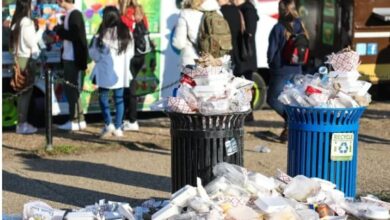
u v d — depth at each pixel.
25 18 13.13
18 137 13.37
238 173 7.60
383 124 14.77
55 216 7.62
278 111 12.88
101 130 13.92
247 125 14.48
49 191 9.95
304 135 8.23
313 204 7.62
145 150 12.47
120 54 12.98
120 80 13.10
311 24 16.66
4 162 11.57
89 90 14.19
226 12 13.51
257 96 15.75
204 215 7.05
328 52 16.66
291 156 8.41
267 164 11.47
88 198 9.64
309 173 8.25
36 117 14.16
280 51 12.74
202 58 8.13
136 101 13.93
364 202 8.11
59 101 14.14
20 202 9.41
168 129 14.19
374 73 16.83
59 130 13.93
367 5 16.61
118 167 11.29
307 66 15.65
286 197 7.75
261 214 7.21
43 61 13.73
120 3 13.23
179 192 7.38
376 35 16.73
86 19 14.04
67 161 11.68
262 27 15.52
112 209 7.83
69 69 13.41
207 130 7.75
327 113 8.09
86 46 13.33
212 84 7.79
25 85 13.34
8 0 13.45
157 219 7.22
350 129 8.23
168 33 14.71
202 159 7.79
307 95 8.22
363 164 11.57
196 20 11.86
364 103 8.27
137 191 9.98
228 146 7.81
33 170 11.09
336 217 7.48
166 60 14.76
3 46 13.55
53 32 13.70
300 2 16.53
